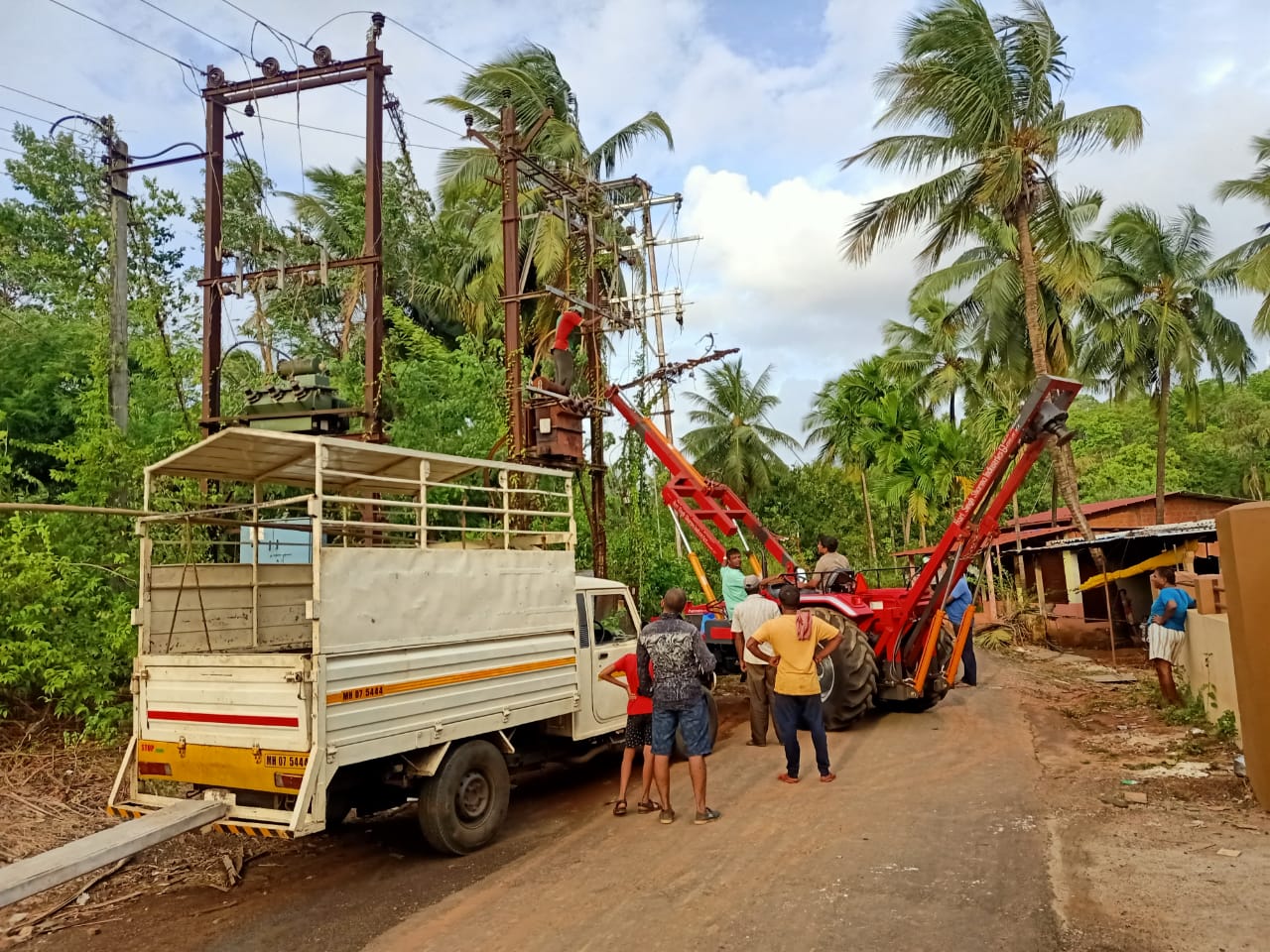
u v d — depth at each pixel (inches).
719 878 206.1
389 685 221.5
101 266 471.2
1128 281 1001.5
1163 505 1011.9
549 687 277.4
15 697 336.2
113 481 364.5
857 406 1274.6
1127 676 510.0
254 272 461.4
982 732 362.3
